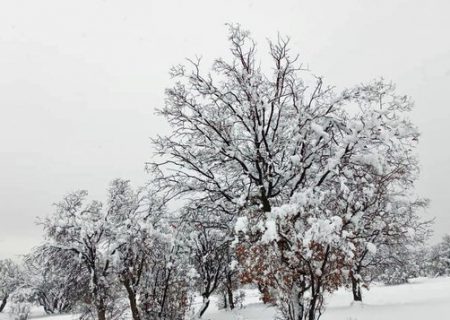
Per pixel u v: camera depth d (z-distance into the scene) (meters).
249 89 13.87
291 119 14.48
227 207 14.99
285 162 14.37
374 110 12.62
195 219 16.09
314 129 12.82
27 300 44.66
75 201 21.97
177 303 18.48
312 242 8.70
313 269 8.91
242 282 9.54
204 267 23.62
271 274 9.09
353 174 12.83
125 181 22.14
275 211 9.66
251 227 9.77
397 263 24.47
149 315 18.09
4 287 51.72
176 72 14.99
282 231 9.35
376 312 16.05
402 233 14.21
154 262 18.19
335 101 13.65
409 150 13.36
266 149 13.73
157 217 19.58
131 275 18.33
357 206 10.38
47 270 21.53
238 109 14.28
